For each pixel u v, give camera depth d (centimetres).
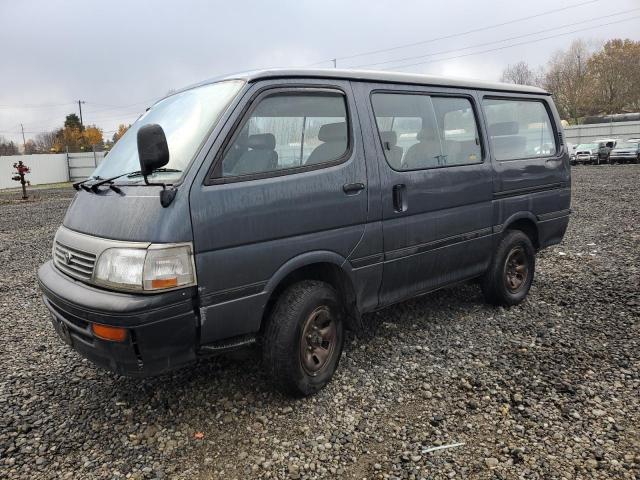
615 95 6169
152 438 296
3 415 323
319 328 337
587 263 662
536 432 291
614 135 4184
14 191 2828
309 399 335
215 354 297
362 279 360
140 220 273
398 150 384
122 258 267
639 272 605
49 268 343
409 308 507
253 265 298
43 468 271
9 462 275
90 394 350
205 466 271
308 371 330
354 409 323
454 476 257
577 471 257
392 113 385
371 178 357
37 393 352
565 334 432
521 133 506
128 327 259
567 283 577
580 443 279
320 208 327
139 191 288
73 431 305
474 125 454
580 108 6331
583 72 6444
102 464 274
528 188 497
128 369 272
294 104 327
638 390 334
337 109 349
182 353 282
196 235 275
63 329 305
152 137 268
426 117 411
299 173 320
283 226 309
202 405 331
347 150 351
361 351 407
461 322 466
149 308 260
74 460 277
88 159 3806
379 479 257
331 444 287
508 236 485
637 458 265
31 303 571
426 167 403
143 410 327
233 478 261
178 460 276
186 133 309
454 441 286
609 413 308
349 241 346
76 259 300
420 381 357
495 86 480
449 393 339
